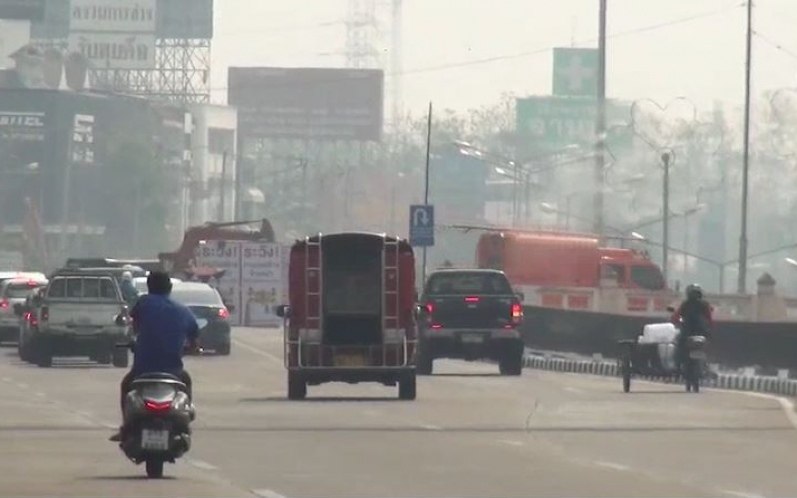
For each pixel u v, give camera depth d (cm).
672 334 12175
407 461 6656
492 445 7381
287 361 10512
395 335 10512
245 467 6397
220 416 8988
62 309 14050
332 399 10531
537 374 13962
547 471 6284
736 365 14000
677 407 9869
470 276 13638
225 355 16125
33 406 9575
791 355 13425
